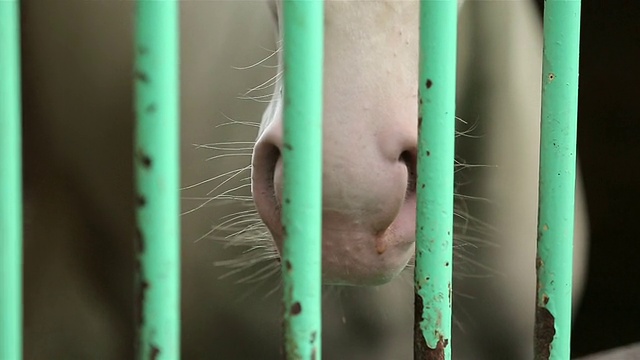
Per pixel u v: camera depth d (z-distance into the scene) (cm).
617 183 826
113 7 438
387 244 224
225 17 423
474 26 423
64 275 465
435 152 183
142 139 150
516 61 439
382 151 220
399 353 436
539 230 214
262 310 437
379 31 232
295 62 160
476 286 432
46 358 461
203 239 425
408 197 232
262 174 232
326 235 222
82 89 443
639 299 788
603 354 369
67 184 459
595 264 822
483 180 424
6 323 139
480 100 425
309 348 167
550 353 216
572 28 205
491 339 437
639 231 821
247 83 414
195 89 419
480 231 426
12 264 139
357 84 227
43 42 451
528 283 432
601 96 820
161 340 155
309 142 162
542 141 212
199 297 436
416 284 190
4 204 137
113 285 460
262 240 348
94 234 460
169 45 149
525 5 465
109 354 464
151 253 153
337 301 420
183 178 423
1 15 136
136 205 153
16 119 138
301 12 159
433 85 181
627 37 796
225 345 449
